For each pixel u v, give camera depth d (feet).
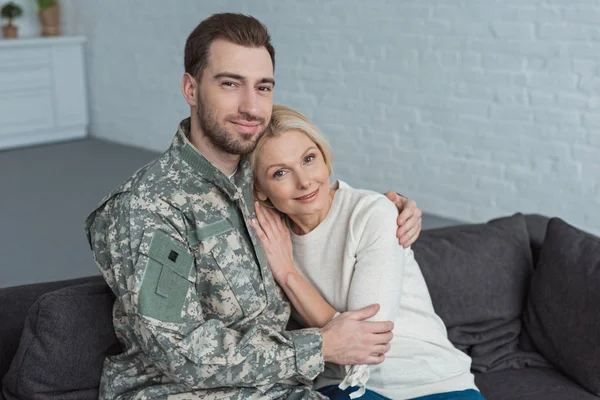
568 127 13.53
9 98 21.36
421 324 6.39
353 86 16.58
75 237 14.85
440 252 7.67
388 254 6.01
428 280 7.47
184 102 20.58
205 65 5.57
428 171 15.69
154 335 5.13
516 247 8.03
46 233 15.05
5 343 6.05
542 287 7.59
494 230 8.11
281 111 6.03
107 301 5.92
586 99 13.21
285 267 6.05
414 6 15.19
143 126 21.95
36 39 21.39
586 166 13.42
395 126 16.05
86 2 22.61
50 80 22.13
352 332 5.63
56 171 19.48
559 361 7.40
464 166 15.11
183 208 5.51
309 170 6.00
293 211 6.09
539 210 14.19
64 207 16.63
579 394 7.06
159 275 5.25
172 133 21.17
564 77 13.43
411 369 6.16
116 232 5.39
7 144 21.79
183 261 5.41
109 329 5.85
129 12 21.39
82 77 22.89
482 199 14.97
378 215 6.08
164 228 5.40
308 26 17.13
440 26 14.89
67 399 5.72
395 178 16.26
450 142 15.24
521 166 14.30
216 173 5.58
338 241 6.26
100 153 21.42
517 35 13.87
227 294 5.61
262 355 5.32
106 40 22.30
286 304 6.15
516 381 7.32
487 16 14.19
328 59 16.93
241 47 5.51
